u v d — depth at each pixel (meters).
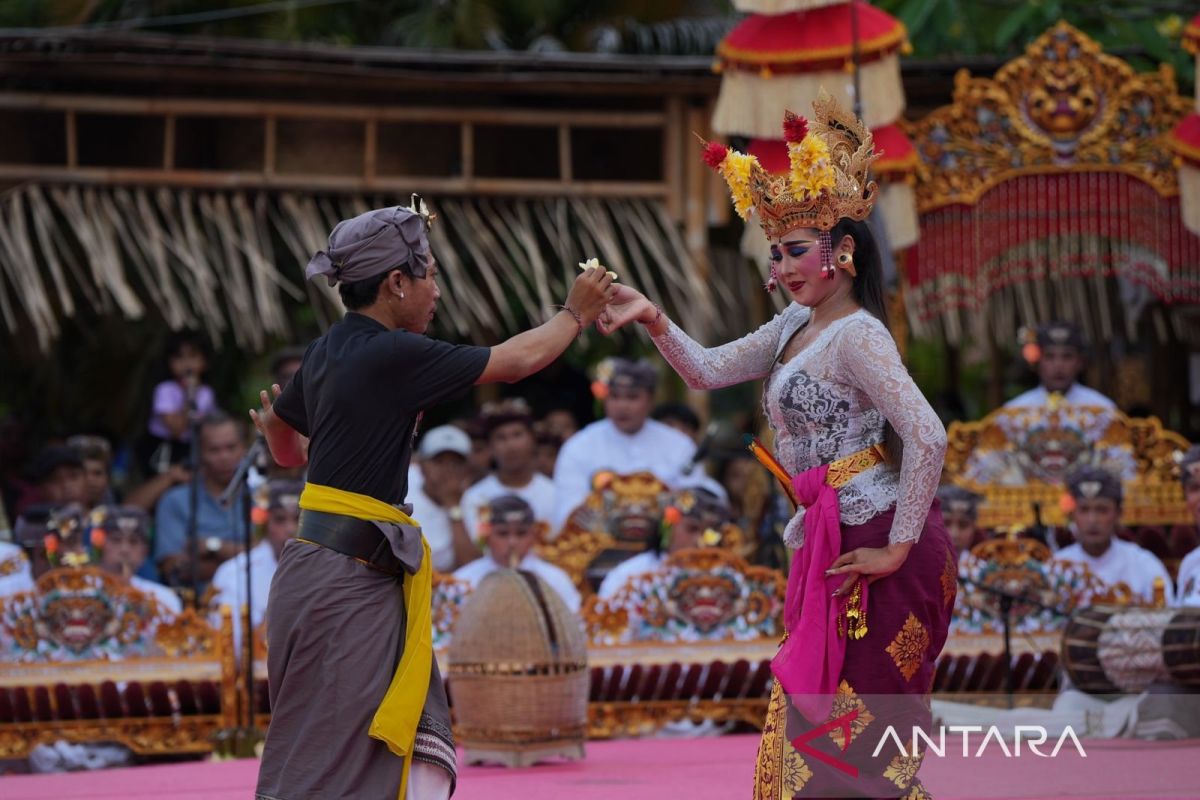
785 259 6.60
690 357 6.96
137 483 17.48
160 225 16.23
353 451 6.40
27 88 16.25
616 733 12.37
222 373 19.72
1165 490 15.12
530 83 16.48
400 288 6.62
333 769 6.20
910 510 6.28
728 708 12.52
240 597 12.63
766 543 13.77
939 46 18.17
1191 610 10.62
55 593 12.14
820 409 6.54
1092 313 20.08
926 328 17.47
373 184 16.53
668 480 14.82
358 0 22.12
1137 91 15.73
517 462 14.54
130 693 12.08
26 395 19.39
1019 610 12.68
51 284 17.00
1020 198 15.87
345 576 6.32
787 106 14.45
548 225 16.70
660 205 16.95
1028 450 15.16
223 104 16.28
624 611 12.45
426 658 6.40
